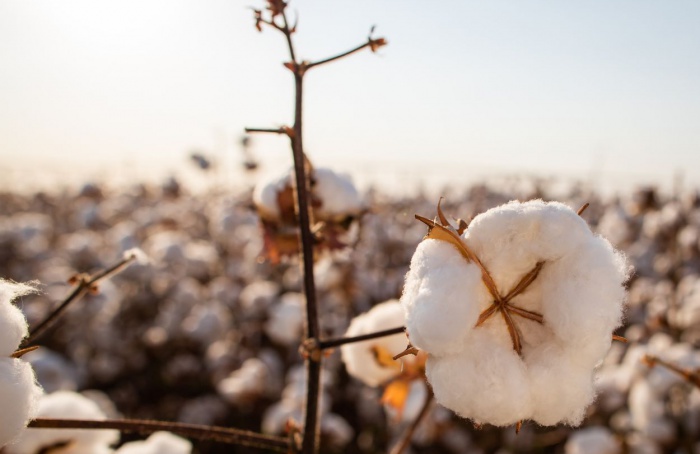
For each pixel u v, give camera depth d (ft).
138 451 10.68
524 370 3.72
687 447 16.80
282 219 7.74
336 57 5.67
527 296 3.93
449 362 3.69
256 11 5.62
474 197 52.80
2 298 3.99
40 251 37.19
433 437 19.62
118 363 27.53
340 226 7.80
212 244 40.60
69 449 7.45
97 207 49.21
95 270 35.96
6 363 3.84
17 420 3.75
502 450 19.71
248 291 30.40
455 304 3.56
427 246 3.84
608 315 3.65
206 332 28.37
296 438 5.54
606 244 3.84
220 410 23.90
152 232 42.88
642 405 17.44
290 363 25.55
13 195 60.18
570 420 3.78
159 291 32.76
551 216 3.77
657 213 37.63
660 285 29.73
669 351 17.60
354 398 23.67
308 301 5.71
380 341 7.34
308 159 7.63
